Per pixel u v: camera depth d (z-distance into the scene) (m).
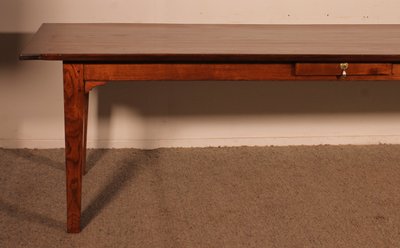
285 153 2.91
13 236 2.11
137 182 2.56
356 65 2.02
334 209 2.37
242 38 2.29
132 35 2.31
